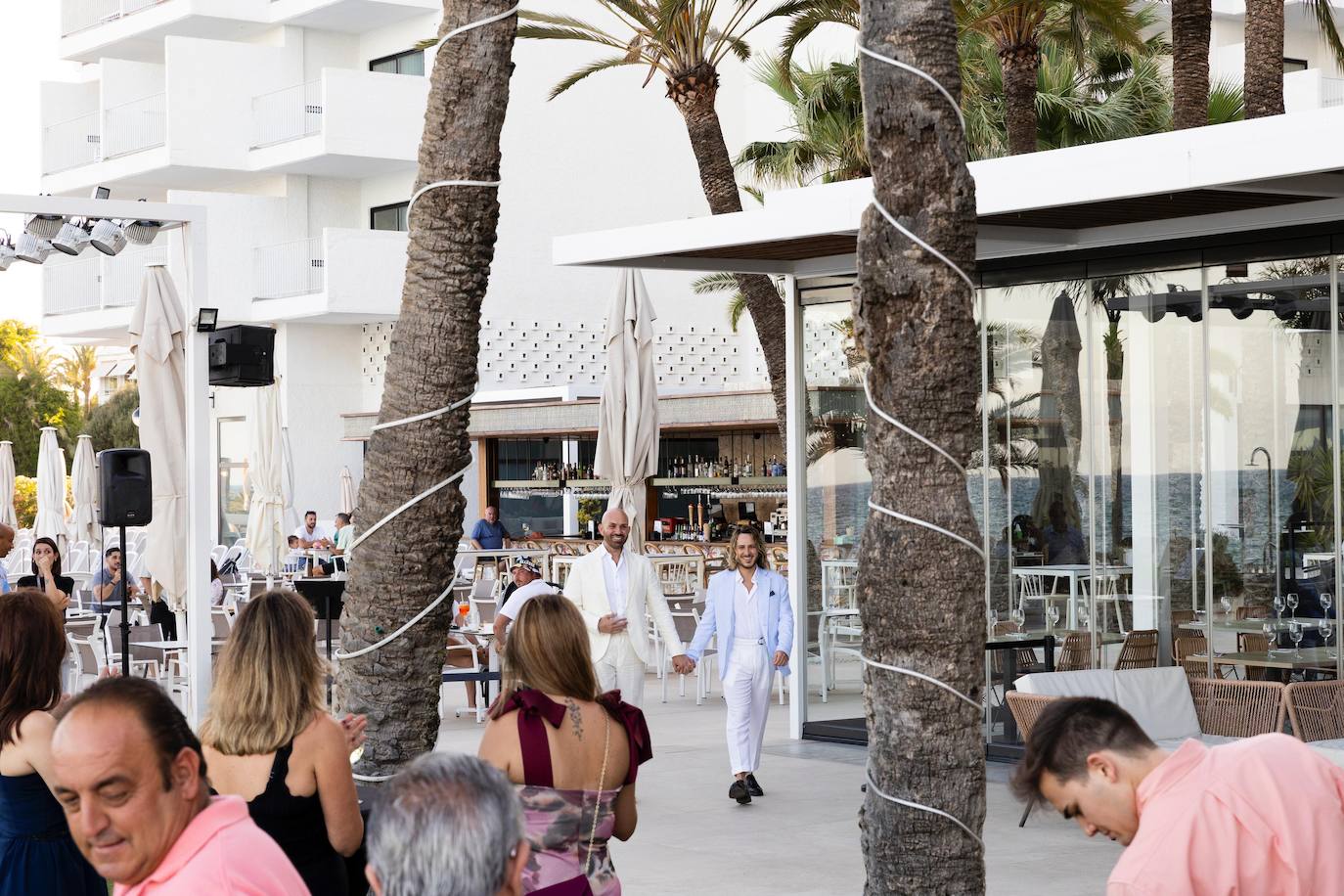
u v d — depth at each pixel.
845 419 13.38
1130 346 11.83
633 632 10.48
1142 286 11.74
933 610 4.98
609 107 35.03
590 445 31.77
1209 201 10.24
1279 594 11.09
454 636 15.13
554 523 32.47
